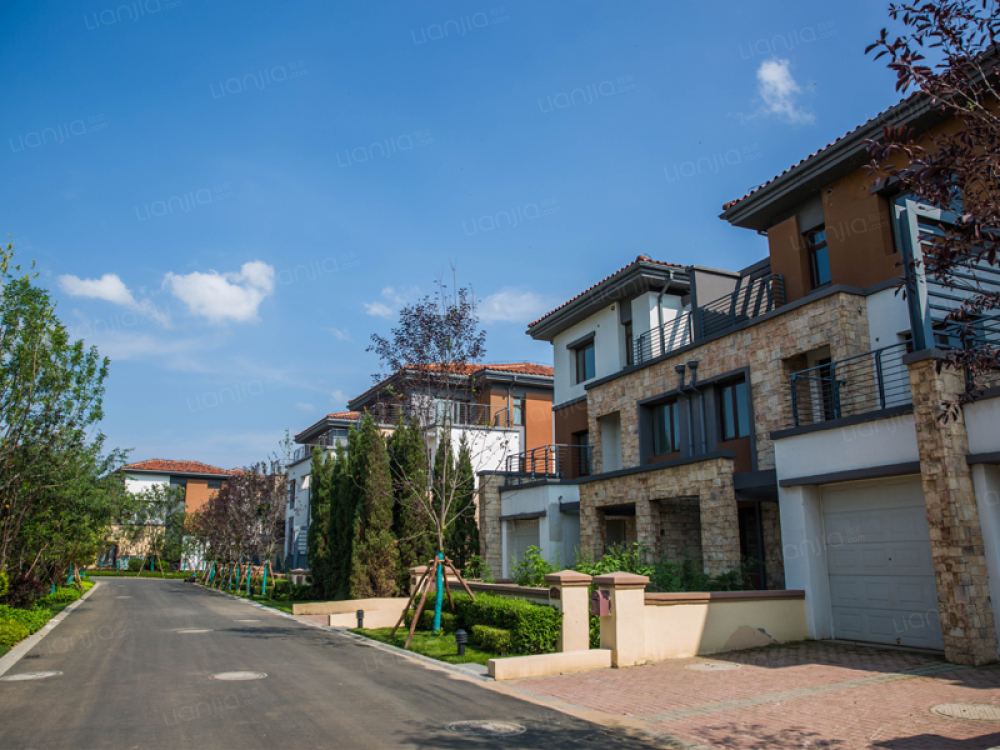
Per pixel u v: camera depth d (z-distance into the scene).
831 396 15.25
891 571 11.88
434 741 6.80
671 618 11.70
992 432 10.10
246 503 35.94
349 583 22.84
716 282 21.09
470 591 14.58
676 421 19.72
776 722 7.44
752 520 17.78
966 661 9.81
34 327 17.17
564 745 6.69
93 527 27.91
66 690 9.48
